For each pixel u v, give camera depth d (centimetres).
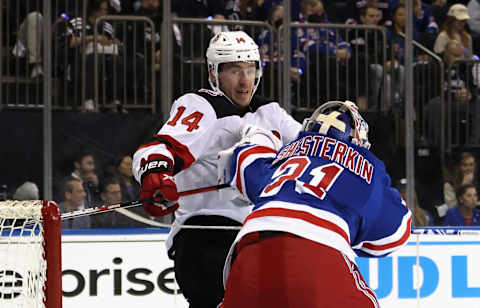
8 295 675
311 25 1744
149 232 1285
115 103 1688
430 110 1761
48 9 1588
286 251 641
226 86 820
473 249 1308
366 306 627
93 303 1244
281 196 669
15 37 1667
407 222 683
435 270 1298
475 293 1305
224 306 659
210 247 793
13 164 1571
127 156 1592
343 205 661
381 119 1717
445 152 1722
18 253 675
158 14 1709
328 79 1753
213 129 800
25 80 1667
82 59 1669
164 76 1662
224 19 1752
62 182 1560
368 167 684
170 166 760
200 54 1711
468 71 1797
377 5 1780
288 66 1666
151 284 1256
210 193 812
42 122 1581
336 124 704
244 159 723
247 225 670
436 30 1806
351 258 648
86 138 1580
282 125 839
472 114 1772
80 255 1243
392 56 1764
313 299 621
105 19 1688
